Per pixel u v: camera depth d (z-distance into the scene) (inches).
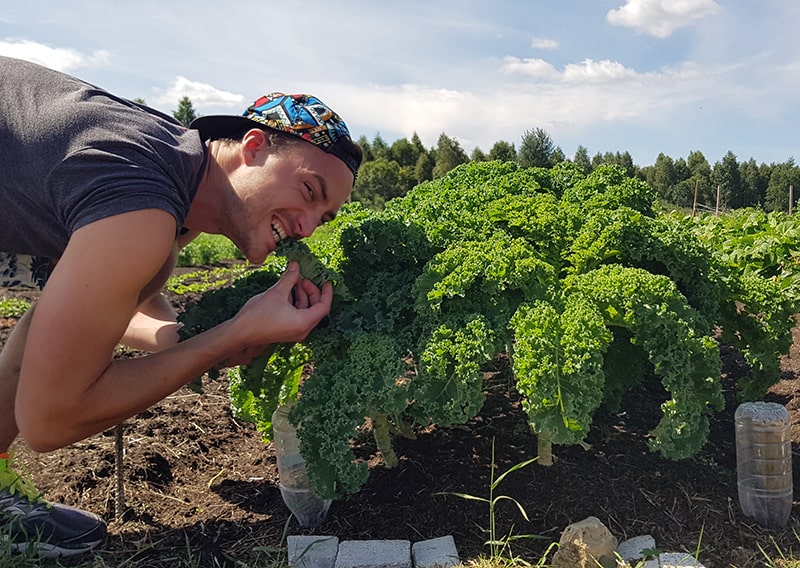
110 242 25.8
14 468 46.8
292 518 41.1
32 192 28.6
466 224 47.3
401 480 43.6
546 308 37.8
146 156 27.7
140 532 40.2
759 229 99.1
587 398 35.5
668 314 37.9
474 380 36.4
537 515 39.6
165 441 52.3
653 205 66.2
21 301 115.2
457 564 35.2
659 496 41.3
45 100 29.4
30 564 36.0
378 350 37.8
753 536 37.8
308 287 35.9
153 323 43.3
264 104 33.1
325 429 36.2
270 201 32.5
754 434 38.4
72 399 27.6
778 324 44.7
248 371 40.3
